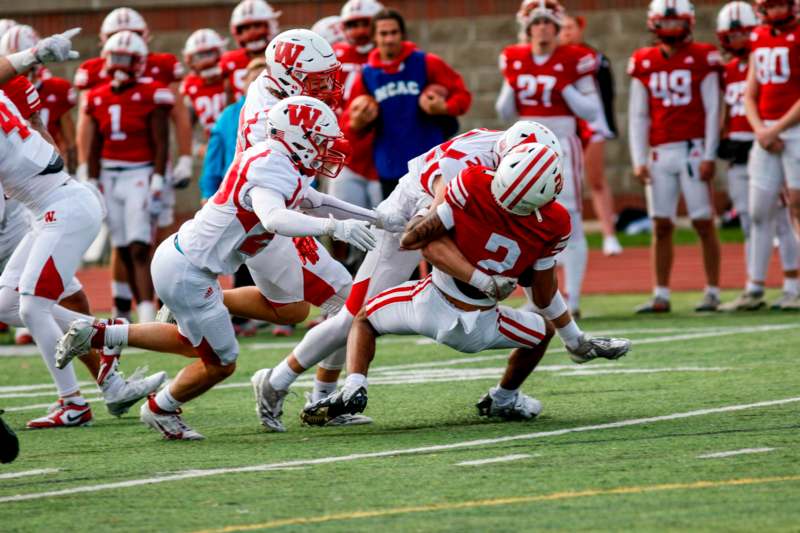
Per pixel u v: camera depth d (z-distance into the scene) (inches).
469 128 2758.4
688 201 1550.2
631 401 944.3
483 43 2746.1
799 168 1464.1
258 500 657.0
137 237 1514.5
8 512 649.0
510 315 854.5
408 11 2760.8
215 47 1675.7
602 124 1508.4
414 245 823.1
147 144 1520.7
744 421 834.2
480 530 585.0
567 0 2726.4
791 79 1461.6
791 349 1182.9
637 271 2057.1
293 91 882.8
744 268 2021.4
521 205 801.6
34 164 925.2
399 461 747.4
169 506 650.2
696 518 595.5
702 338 1298.0
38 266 924.6
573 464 720.3
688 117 1530.5
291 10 2699.3
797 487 649.0
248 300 915.4
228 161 1359.5
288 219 776.3
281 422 888.3
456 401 984.3
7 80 898.7
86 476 735.7
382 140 1428.4
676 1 1504.7
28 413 1007.0
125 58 1491.1
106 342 850.1
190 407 1006.4
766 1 1454.2
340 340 874.1
